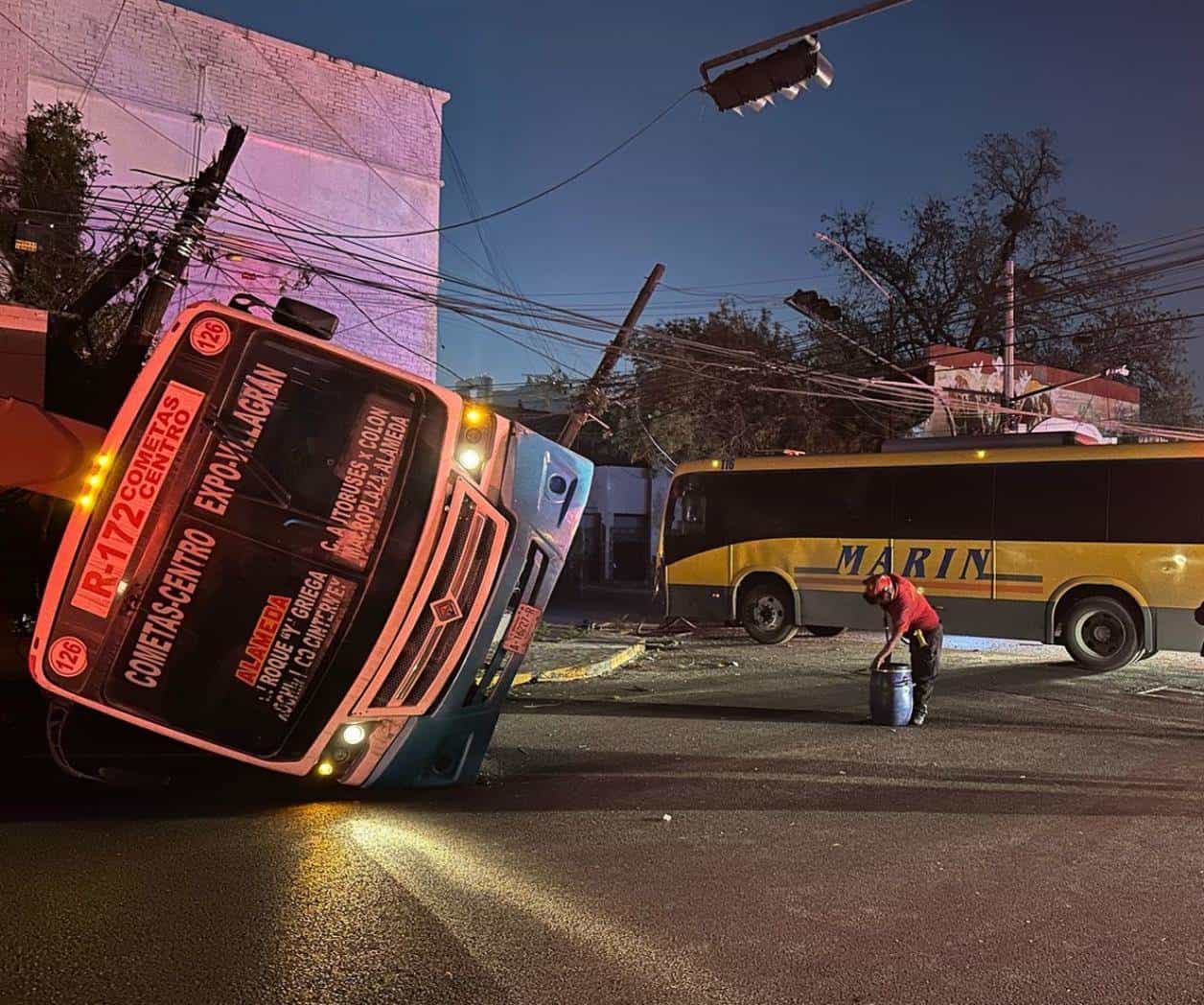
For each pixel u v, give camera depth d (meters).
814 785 7.51
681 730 9.90
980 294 34.38
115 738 7.32
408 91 21.20
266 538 5.93
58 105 15.98
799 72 8.50
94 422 9.66
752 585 18.59
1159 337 36.66
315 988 3.82
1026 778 7.84
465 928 4.48
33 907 4.59
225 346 5.94
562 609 27.86
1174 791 7.41
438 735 6.64
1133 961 4.25
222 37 18.88
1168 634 14.34
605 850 5.75
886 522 17.02
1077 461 15.27
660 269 18.39
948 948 4.36
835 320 27.69
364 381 6.15
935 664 10.38
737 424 31.23
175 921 4.46
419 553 6.15
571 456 7.18
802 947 4.34
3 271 14.46
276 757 6.04
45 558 7.20
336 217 20.20
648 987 3.92
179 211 16.38
